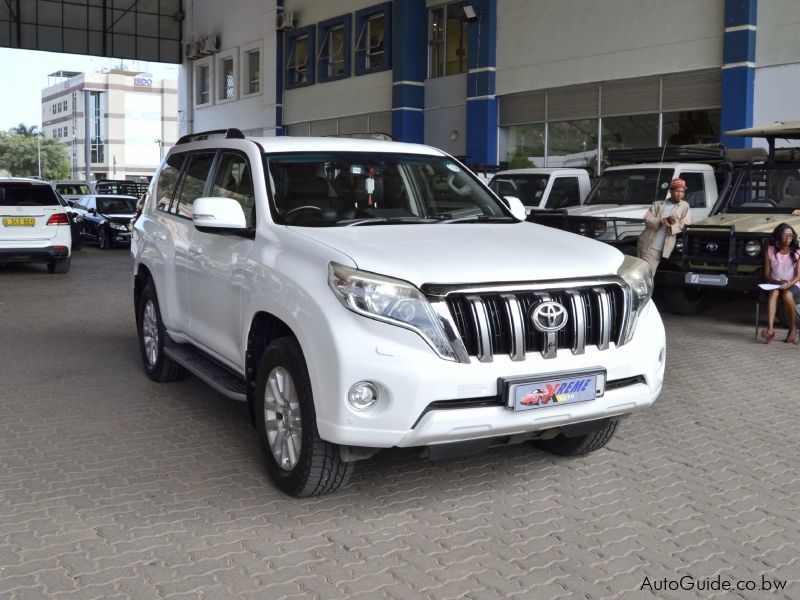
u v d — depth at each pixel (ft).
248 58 106.22
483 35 70.18
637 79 59.67
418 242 14.62
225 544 12.76
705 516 14.17
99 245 73.61
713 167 42.42
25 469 15.97
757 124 52.03
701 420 20.07
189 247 18.99
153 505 14.23
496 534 13.32
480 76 70.59
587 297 14.05
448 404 12.98
